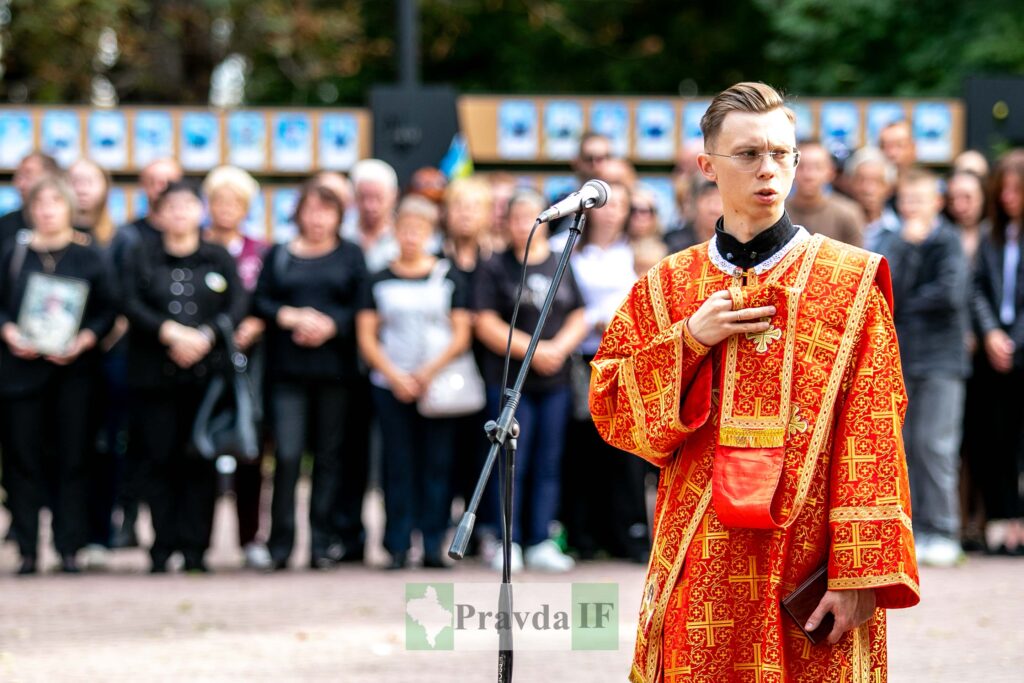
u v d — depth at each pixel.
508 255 14.48
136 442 14.78
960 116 21.70
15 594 13.25
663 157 21.77
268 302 14.62
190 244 14.42
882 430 6.12
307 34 32.00
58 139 21.09
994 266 15.31
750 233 6.34
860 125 21.70
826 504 6.17
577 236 6.98
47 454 14.59
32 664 10.33
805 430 6.16
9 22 29.44
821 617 6.05
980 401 15.48
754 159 6.21
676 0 39.97
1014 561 15.02
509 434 6.75
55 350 14.09
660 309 6.49
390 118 21.36
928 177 14.92
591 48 39.81
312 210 14.70
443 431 14.59
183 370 14.20
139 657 10.58
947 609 12.34
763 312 6.18
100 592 13.37
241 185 15.58
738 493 6.11
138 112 21.23
